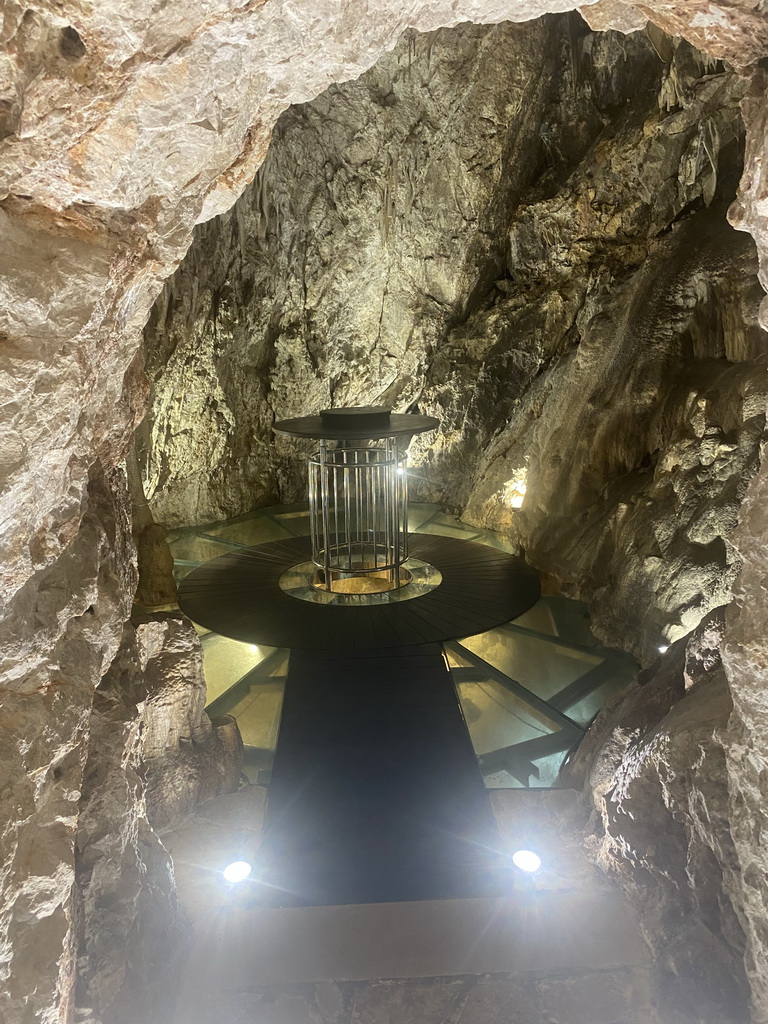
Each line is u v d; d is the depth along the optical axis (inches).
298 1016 96.8
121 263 66.8
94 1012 83.9
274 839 133.1
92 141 58.3
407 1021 95.7
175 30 56.2
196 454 331.6
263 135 79.2
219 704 189.0
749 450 201.0
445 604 241.0
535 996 98.3
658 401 254.7
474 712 182.1
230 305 323.0
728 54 78.0
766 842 76.6
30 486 60.4
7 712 67.6
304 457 378.3
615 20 87.3
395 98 317.1
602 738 144.5
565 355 308.5
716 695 108.2
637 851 107.1
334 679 194.5
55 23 51.7
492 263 358.3
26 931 68.6
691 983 92.5
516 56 308.8
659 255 273.1
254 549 300.8
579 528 263.1
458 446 358.6
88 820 91.7
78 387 62.5
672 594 200.1
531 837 130.6
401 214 344.2
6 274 55.8
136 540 246.4
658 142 277.4
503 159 330.3
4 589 62.6
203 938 109.1
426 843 131.2
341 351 370.9
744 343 224.5
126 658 112.0
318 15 64.7
